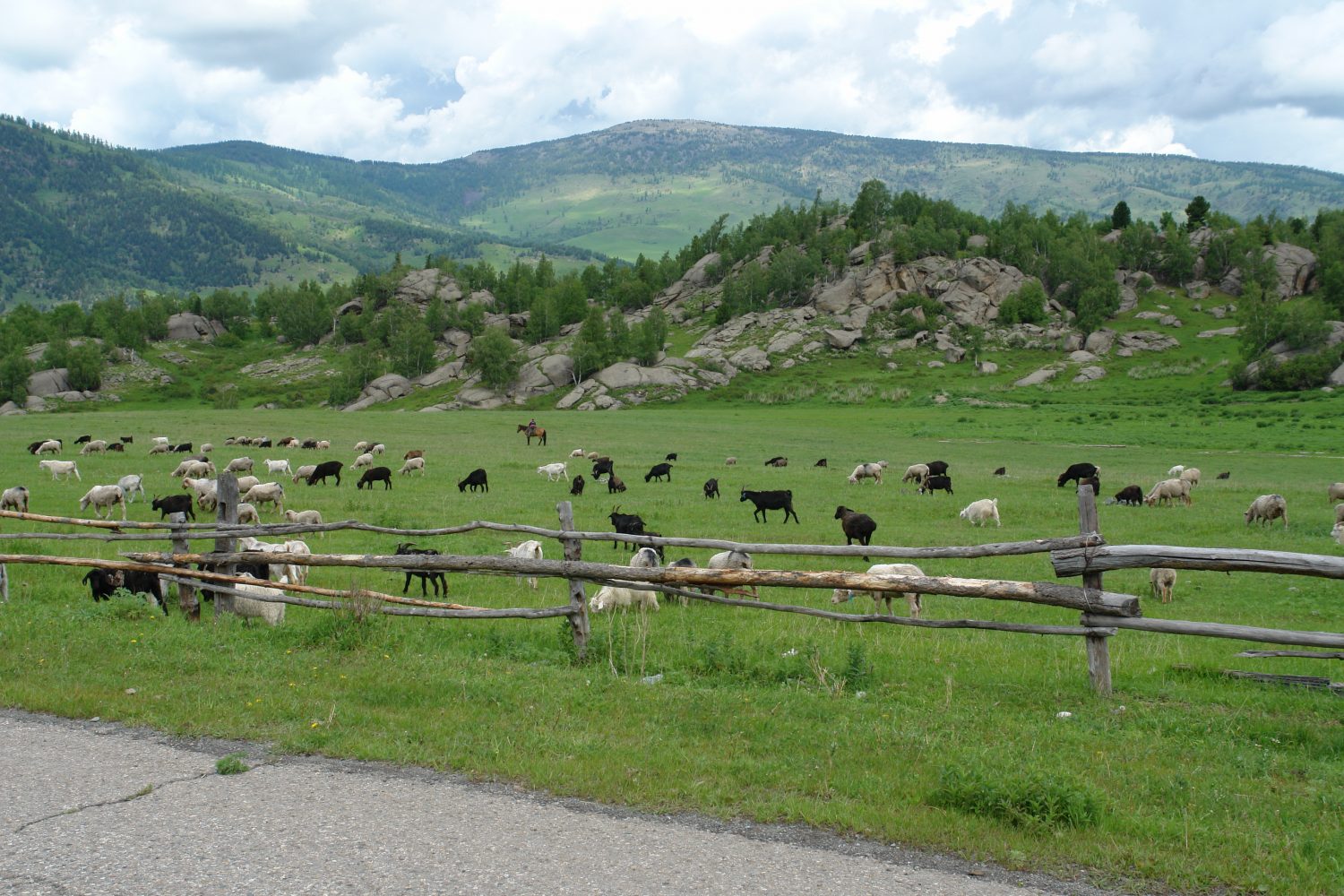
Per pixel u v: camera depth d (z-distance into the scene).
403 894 4.78
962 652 11.84
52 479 41.84
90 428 74.56
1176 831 5.79
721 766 6.79
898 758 7.07
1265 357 122.12
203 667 9.40
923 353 166.50
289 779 6.48
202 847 5.34
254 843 5.39
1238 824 5.97
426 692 8.62
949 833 5.71
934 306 183.88
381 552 22.84
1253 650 13.26
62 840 5.41
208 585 12.36
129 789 6.25
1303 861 5.38
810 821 5.88
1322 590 20.08
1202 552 8.16
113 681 8.80
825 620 14.84
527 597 17.28
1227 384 123.69
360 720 7.77
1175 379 135.00
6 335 193.12
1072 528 31.12
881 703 8.80
